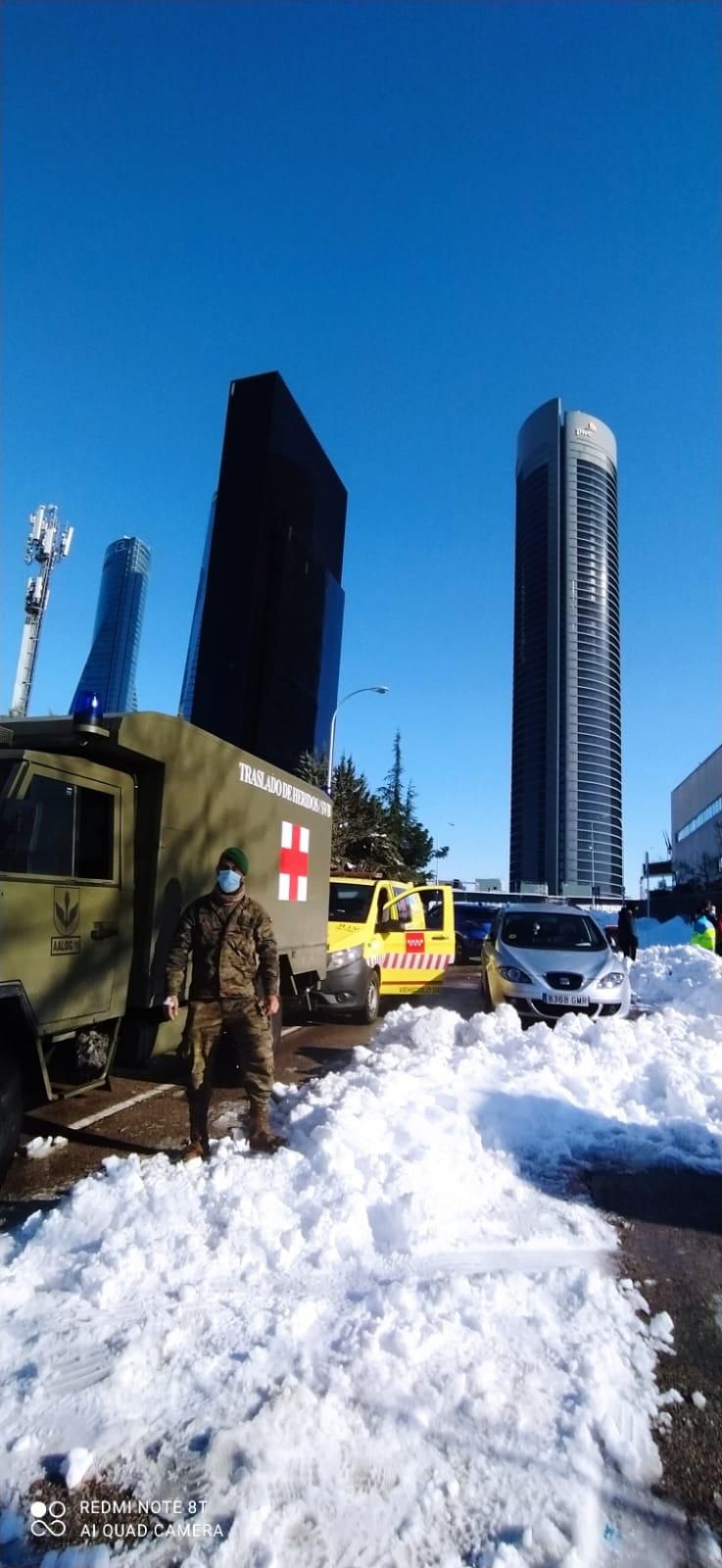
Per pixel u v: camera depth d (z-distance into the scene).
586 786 130.25
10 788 5.13
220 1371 3.00
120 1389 2.88
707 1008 12.08
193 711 78.12
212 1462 2.55
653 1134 6.11
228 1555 2.25
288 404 86.12
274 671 79.25
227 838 7.56
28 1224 4.27
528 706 136.75
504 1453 2.64
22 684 30.62
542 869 129.25
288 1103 6.73
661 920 54.44
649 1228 4.56
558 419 144.12
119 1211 4.22
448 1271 3.82
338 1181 4.49
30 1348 3.13
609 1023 8.98
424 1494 2.47
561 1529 2.37
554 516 139.75
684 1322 3.58
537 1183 5.12
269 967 5.44
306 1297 3.53
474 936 24.55
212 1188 4.44
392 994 12.88
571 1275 3.76
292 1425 2.68
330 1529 2.34
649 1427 2.86
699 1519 2.46
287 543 83.00
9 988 4.75
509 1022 9.46
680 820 86.38
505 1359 3.13
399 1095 6.26
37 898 5.09
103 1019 5.79
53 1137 6.03
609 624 138.62
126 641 113.50
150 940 6.23
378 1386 2.90
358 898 12.12
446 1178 4.76
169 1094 7.46
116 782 6.12
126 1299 3.49
